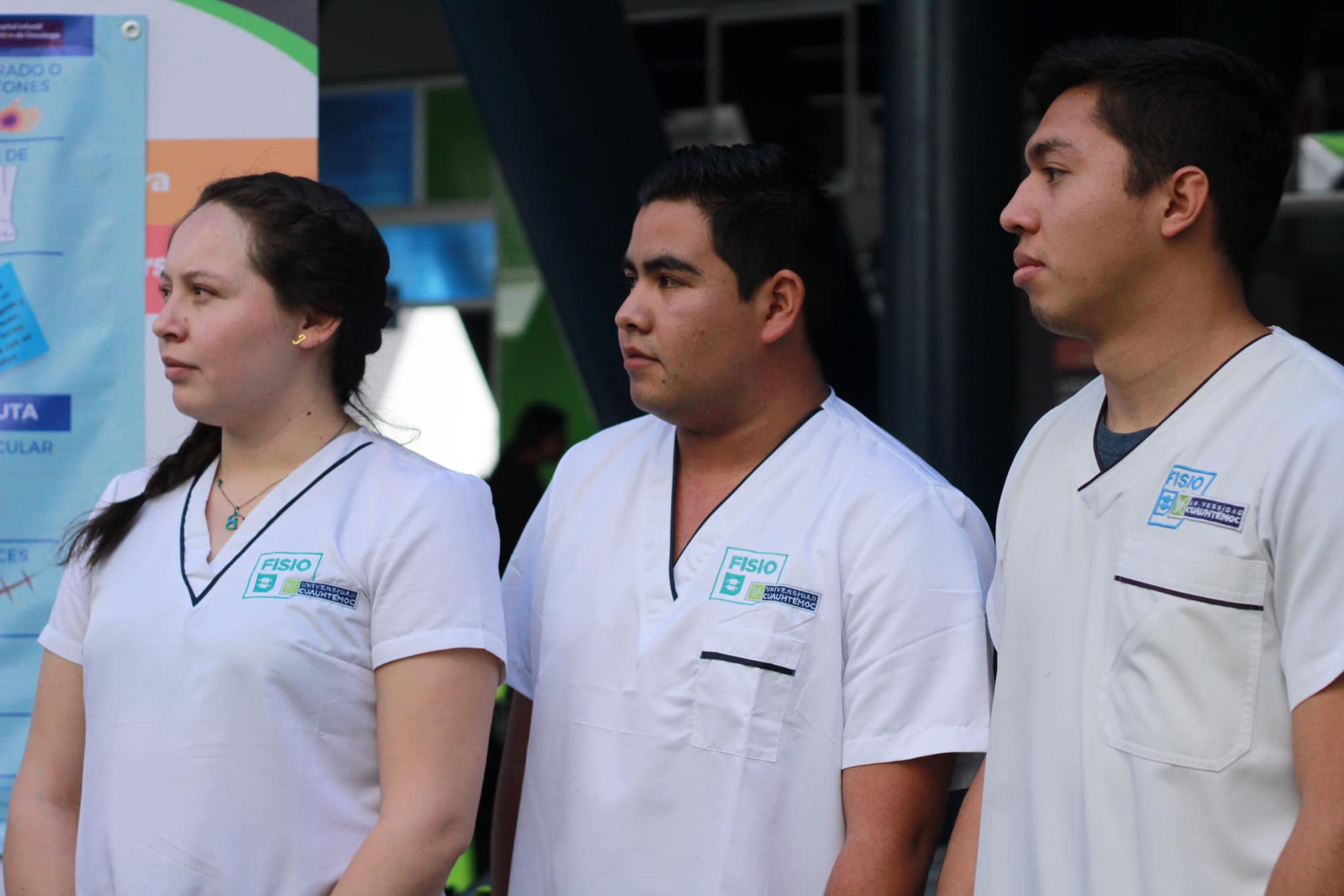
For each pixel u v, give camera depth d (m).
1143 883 5.40
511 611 7.78
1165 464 5.72
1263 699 5.27
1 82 8.34
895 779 6.71
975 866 6.26
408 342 27.95
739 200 7.11
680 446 7.62
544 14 13.50
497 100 13.92
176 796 6.05
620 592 7.25
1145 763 5.45
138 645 6.29
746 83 25.59
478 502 6.80
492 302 27.67
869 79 24.97
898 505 7.05
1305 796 5.00
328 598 6.25
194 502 6.71
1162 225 5.75
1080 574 5.93
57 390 8.29
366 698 6.32
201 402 6.45
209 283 6.38
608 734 7.05
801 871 6.79
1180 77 5.76
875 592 6.88
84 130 8.32
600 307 14.86
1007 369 14.28
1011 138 14.09
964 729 6.71
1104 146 5.81
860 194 25.00
